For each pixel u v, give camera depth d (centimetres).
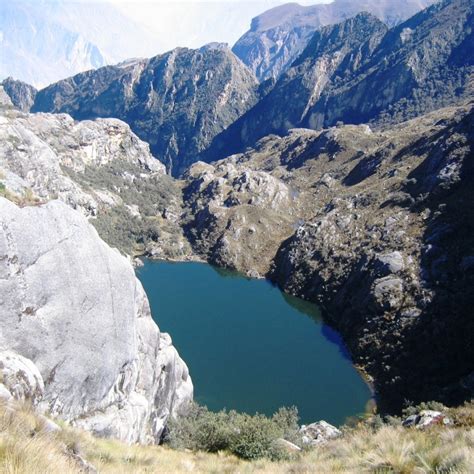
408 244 11025
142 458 2111
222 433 3431
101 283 3212
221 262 15575
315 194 18175
